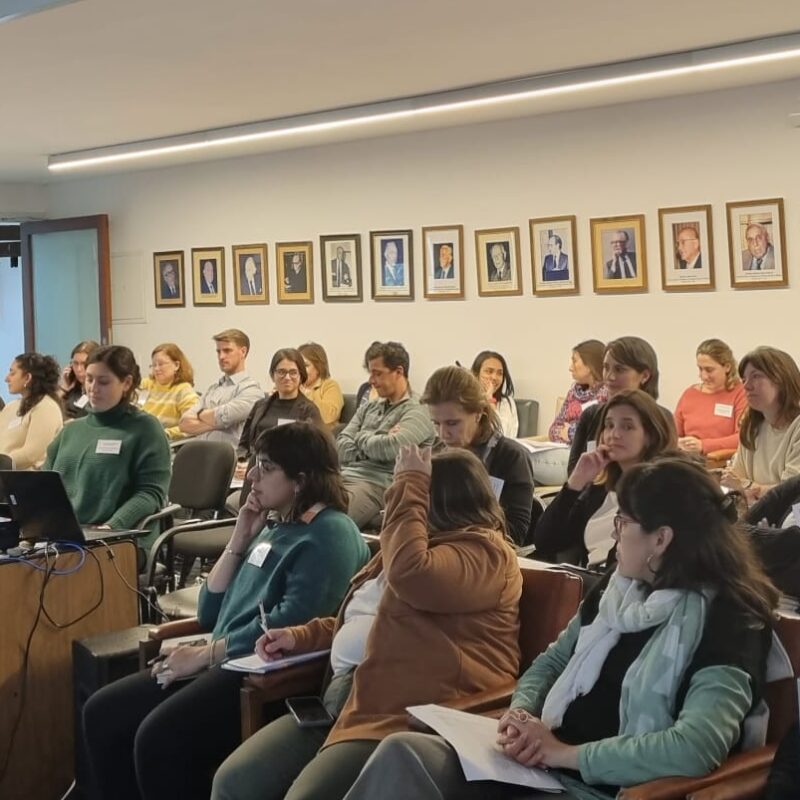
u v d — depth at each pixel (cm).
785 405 384
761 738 192
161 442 398
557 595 246
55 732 332
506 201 675
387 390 491
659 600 197
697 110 594
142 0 415
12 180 933
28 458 552
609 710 203
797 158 562
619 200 627
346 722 234
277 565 282
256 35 472
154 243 880
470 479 249
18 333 1101
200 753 266
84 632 339
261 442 286
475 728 213
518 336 678
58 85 566
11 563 321
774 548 244
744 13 449
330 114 654
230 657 274
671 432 303
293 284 793
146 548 401
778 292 576
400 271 731
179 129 710
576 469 312
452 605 236
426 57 520
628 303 630
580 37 485
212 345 851
